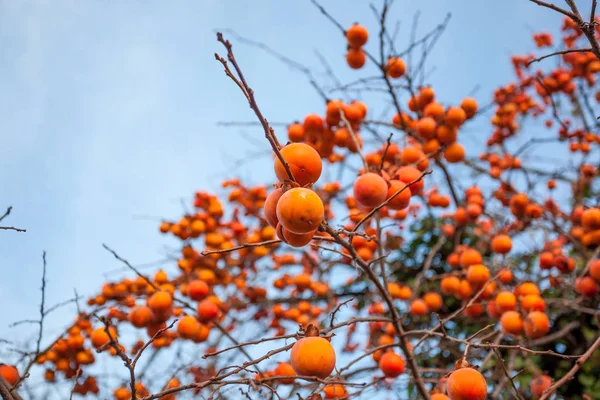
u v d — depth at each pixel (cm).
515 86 565
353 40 387
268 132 205
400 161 348
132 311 362
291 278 524
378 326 427
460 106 393
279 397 225
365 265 252
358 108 379
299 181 220
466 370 248
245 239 497
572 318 466
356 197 270
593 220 391
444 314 496
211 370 411
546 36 565
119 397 354
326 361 214
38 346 318
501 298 335
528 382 426
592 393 425
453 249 530
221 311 423
